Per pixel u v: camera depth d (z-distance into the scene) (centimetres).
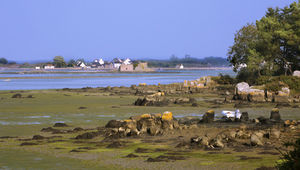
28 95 12125
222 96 11588
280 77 11838
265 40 13512
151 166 2802
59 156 3275
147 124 4831
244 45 14412
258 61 13275
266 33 13525
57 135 4647
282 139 3662
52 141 4147
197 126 4831
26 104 9188
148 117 4944
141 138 4262
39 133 4844
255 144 3462
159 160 2978
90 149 3616
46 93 13188
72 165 2912
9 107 8394
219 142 3516
